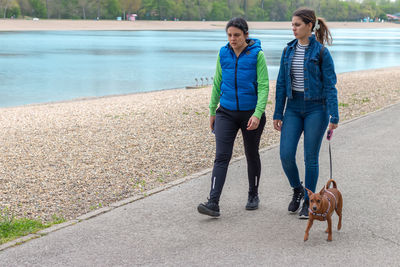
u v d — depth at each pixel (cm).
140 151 783
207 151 776
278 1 19962
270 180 594
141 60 4344
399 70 2798
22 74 3108
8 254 386
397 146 776
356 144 794
